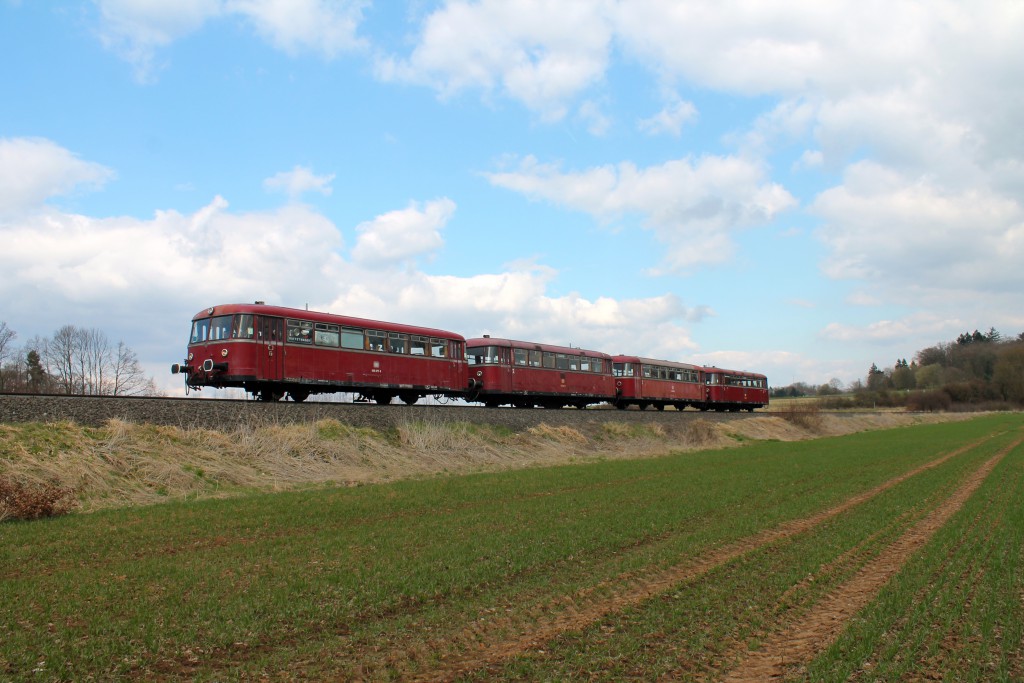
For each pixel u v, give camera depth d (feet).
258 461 64.75
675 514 49.01
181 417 67.51
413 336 106.63
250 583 29.99
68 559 33.96
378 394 107.14
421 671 21.48
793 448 118.21
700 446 121.90
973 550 37.52
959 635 24.48
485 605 27.84
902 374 494.59
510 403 140.26
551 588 30.32
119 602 27.14
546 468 81.41
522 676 21.17
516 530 42.68
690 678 21.04
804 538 41.52
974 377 424.87
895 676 20.88
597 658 22.49
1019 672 21.18
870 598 29.07
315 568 32.81
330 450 72.02
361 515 47.50
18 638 23.13
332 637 24.23
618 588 30.55
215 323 86.22
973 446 121.60
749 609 27.63
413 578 31.17
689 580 31.71
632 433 119.65
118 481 53.11
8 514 43.29
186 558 34.32
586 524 44.83
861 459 96.07
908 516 49.26
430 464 77.92
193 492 54.49
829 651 22.52
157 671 21.24
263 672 21.26
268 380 85.61
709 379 199.52
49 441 53.72
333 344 93.56
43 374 174.81
